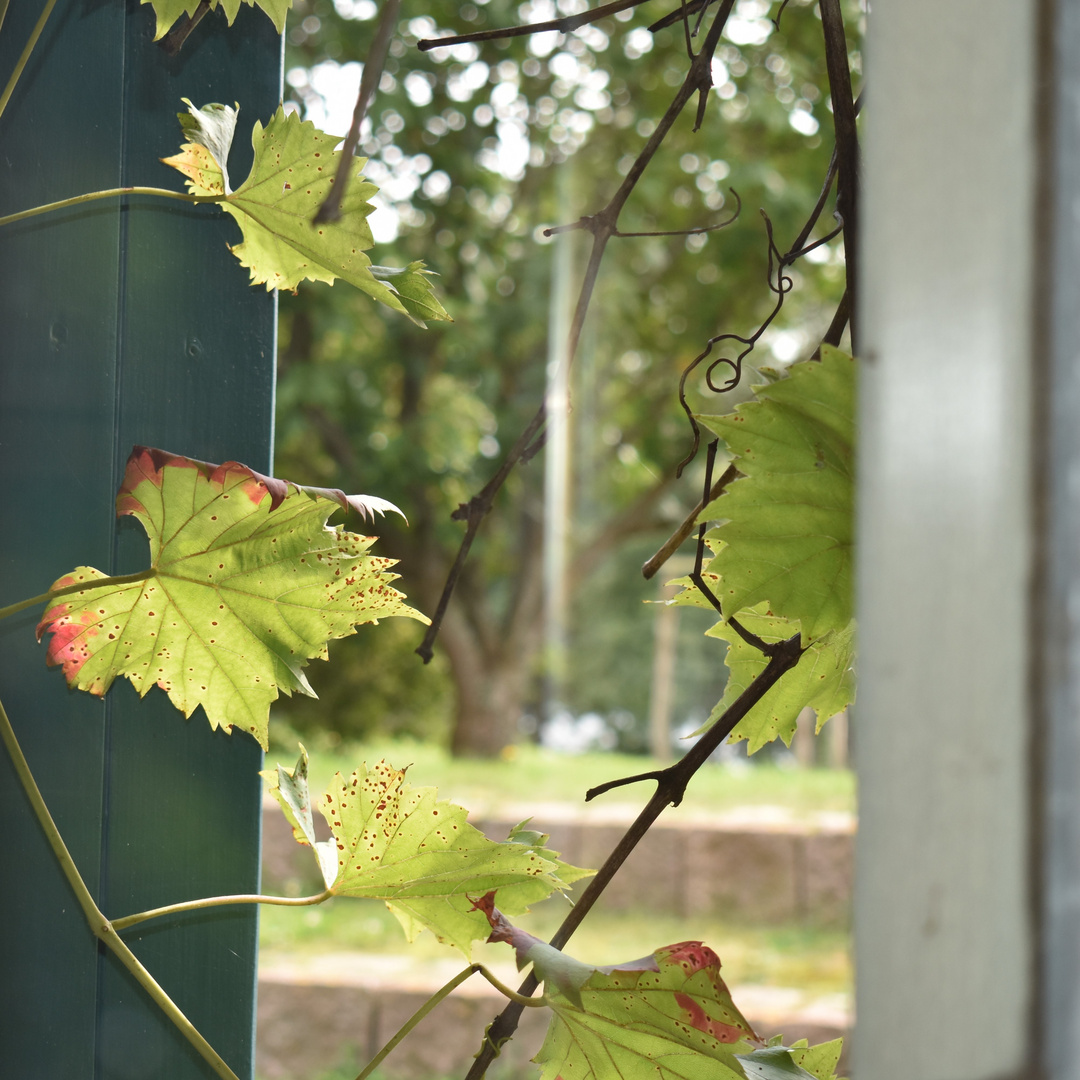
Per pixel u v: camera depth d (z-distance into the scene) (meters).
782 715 1.18
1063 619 0.81
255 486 1.13
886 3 0.94
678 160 8.27
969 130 0.88
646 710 10.64
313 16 7.56
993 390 0.84
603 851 6.20
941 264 0.89
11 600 1.20
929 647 0.88
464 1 7.73
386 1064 4.55
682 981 1.06
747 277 8.19
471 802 6.66
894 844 0.89
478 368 8.68
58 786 1.20
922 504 0.89
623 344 9.16
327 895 1.13
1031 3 0.84
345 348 8.43
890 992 0.89
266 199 1.15
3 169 1.21
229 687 1.17
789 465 1.05
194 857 1.21
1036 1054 0.79
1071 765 0.81
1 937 1.20
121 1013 1.20
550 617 10.14
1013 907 0.81
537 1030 4.54
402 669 10.33
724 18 1.16
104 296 1.21
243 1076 1.21
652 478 9.75
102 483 1.21
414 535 9.33
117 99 1.22
